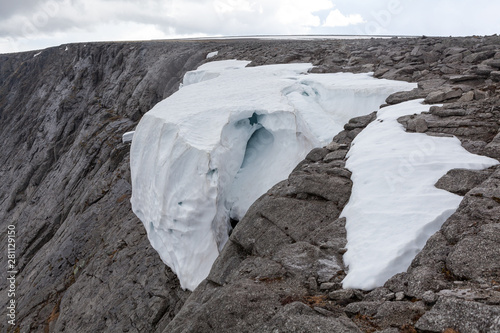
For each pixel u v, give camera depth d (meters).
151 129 14.05
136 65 41.62
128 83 38.91
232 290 5.27
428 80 13.34
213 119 12.77
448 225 5.50
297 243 6.55
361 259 5.54
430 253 5.11
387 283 4.94
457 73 14.05
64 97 49.06
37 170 41.59
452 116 9.53
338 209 7.43
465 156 7.57
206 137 11.96
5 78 75.56
